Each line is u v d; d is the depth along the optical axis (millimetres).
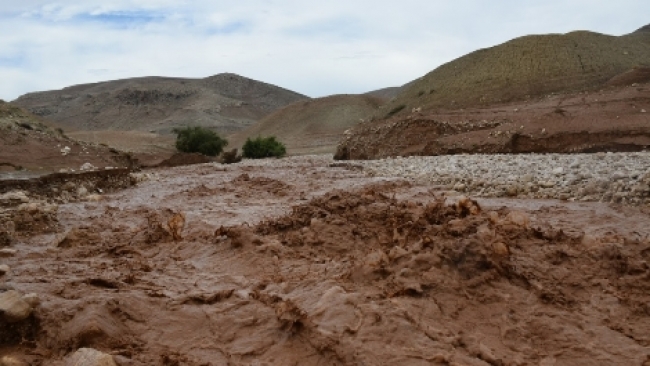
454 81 67750
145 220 13781
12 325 5766
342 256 8625
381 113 72875
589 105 32688
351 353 5090
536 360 5141
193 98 184000
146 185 22609
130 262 9109
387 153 38406
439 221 8875
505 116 35031
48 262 9188
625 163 16594
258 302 6656
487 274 6223
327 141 81250
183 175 27328
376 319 5551
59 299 6578
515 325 5637
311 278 7332
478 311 5832
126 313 6238
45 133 33594
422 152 34062
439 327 5512
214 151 58375
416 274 6316
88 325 5625
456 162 22562
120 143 80875
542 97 49094
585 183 15070
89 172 20641
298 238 9367
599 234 10195
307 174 24734
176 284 7641
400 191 17141
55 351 5523
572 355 5211
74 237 10781
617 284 6523
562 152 27578
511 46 69062
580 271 6773
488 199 15453
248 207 15484
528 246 7328
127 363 5188
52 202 17109
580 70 61219
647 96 32031
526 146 29203
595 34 71062
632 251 7133
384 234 9102
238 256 8922
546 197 15109
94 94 195875
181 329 6078
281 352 5441
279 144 55781
